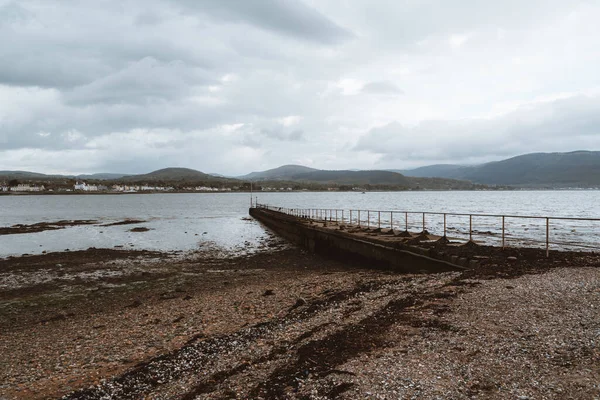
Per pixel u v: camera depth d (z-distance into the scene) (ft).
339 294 47.42
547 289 36.52
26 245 137.28
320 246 109.81
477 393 19.57
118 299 63.46
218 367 28.32
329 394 21.02
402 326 30.96
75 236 162.50
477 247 60.75
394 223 167.22
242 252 117.60
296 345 30.25
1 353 38.32
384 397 20.03
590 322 27.35
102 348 37.29
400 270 69.46
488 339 26.27
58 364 33.71
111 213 333.42
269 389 22.72
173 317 47.52
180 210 386.32
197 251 119.55
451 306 34.40
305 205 408.26
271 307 47.62
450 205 357.20
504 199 505.25
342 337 30.12
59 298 65.21
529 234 117.29
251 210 307.78
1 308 59.72
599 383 19.10
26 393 27.76
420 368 23.06
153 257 107.45
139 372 29.35
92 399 25.48
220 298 57.06
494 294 36.42
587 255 51.72
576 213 230.07
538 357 22.84
